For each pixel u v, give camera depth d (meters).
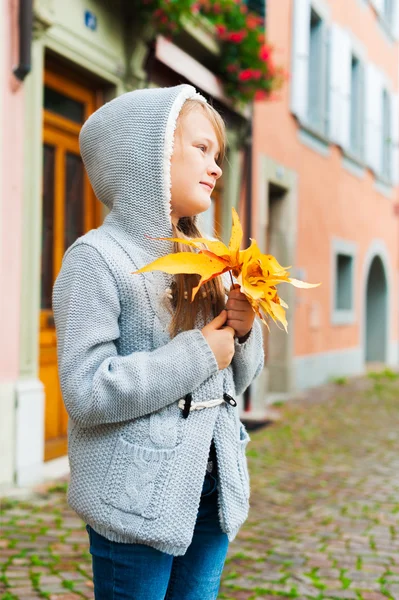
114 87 5.78
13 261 4.54
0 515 3.92
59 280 1.52
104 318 1.45
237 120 7.94
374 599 3.02
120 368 1.41
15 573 3.10
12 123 4.52
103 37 5.51
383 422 7.98
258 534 3.89
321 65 10.93
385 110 15.64
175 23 5.96
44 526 3.76
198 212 1.62
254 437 6.73
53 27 4.85
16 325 4.57
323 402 9.23
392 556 3.58
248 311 1.55
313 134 10.57
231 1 7.09
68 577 3.09
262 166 8.69
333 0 11.39
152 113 1.52
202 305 1.59
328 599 3.01
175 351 1.45
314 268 10.83
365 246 13.93
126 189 1.54
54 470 4.84
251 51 7.28
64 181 5.41
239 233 1.52
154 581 1.47
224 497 1.51
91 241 1.51
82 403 1.41
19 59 4.47
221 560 1.60
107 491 1.44
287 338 9.67
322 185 11.16
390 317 16.53
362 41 13.32
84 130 1.63
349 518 4.25
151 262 1.52
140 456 1.44
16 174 4.56
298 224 10.08
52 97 5.23
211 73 7.19
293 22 9.57
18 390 4.52
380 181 14.92
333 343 11.88
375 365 15.51
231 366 1.64
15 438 4.52
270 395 9.43
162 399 1.43
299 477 5.29
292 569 3.36
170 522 1.42
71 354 1.44
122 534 1.43
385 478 5.33
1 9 4.39
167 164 1.52
